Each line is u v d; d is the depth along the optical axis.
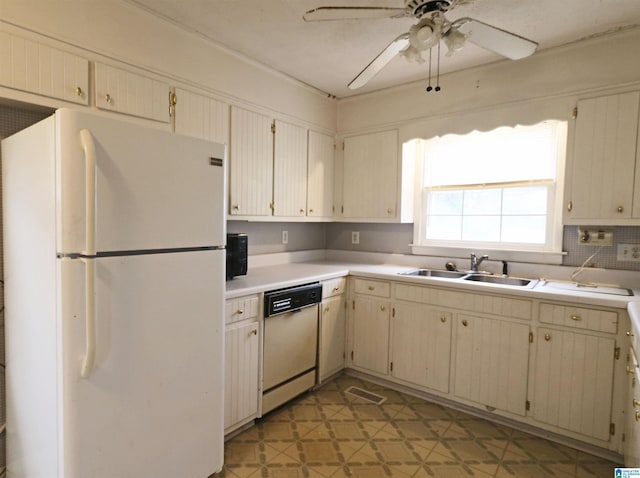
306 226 3.54
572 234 2.46
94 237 1.23
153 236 1.42
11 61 1.50
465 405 2.41
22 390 1.50
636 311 1.60
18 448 1.56
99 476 1.31
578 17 1.96
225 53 2.35
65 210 1.20
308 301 2.50
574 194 2.26
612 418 1.91
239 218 2.50
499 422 2.30
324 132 3.21
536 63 2.38
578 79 2.24
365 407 2.47
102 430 1.31
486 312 2.28
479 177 2.87
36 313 1.37
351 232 3.56
